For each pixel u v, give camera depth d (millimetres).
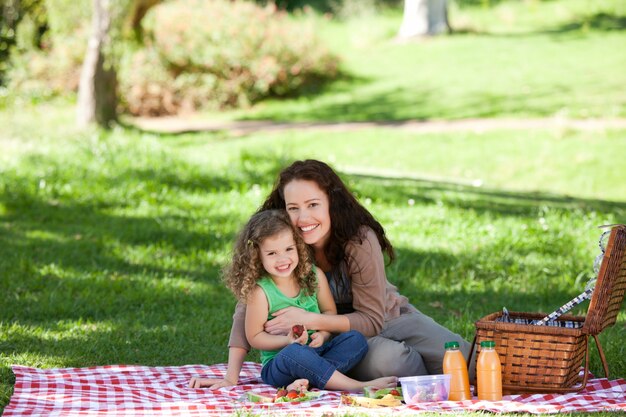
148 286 8016
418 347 5219
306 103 25875
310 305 5152
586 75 25734
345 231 5152
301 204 5098
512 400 4617
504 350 4738
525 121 20953
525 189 16141
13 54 26453
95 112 20344
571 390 4707
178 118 25297
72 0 24109
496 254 9133
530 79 25828
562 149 18219
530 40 30922
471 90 25250
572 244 9461
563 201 13508
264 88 26156
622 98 22578
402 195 12594
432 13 32719
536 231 9914
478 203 12531
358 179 13609
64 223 10555
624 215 11781
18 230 10086
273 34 26953
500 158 18125
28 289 7820
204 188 12328
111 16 19953
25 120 21438
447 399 4633
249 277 5035
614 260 4645
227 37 26438
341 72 28500
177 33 26297
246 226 5098
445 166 17969
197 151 16062
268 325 5074
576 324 5098
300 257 5066
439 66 28422
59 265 8539
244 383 5266
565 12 35219
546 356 4680
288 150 16922
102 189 11930
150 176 12570
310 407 4449
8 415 4285
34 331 6582
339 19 37344
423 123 21703
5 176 12258
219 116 25234
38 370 5332
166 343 6488
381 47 31922
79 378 5191
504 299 7879
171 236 9852
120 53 20344
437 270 8648
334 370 4871
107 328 6789
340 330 5109
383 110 23984
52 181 12219
